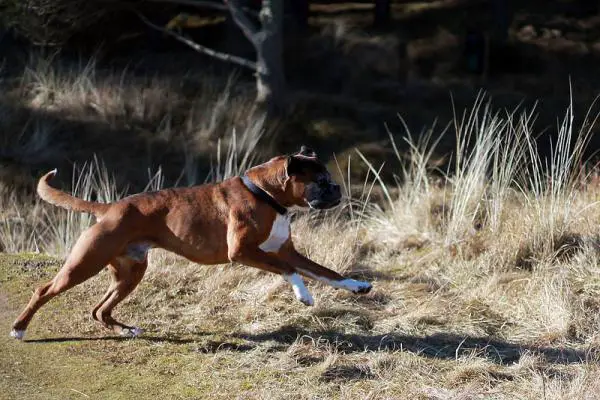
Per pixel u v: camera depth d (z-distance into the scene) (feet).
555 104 82.94
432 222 41.01
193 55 88.89
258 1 94.07
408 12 105.29
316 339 29.94
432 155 72.84
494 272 35.53
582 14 108.06
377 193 65.57
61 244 43.01
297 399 25.68
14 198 63.21
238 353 28.78
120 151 72.90
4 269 35.53
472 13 103.09
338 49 92.02
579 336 30.58
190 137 75.51
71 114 76.64
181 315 31.94
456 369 27.55
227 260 29.32
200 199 28.94
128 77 82.58
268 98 77.97
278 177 28.96
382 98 84.43
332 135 76.07
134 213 28.48
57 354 28.37
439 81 87.66
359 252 39.34
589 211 39.47
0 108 75.61
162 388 26.32
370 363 27.89
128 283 29.76
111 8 76.07
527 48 94.79
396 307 33.04
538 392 25.88
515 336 30.91
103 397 25.67
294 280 28.66
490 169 47.85
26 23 73.72
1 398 25.30
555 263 35.99
